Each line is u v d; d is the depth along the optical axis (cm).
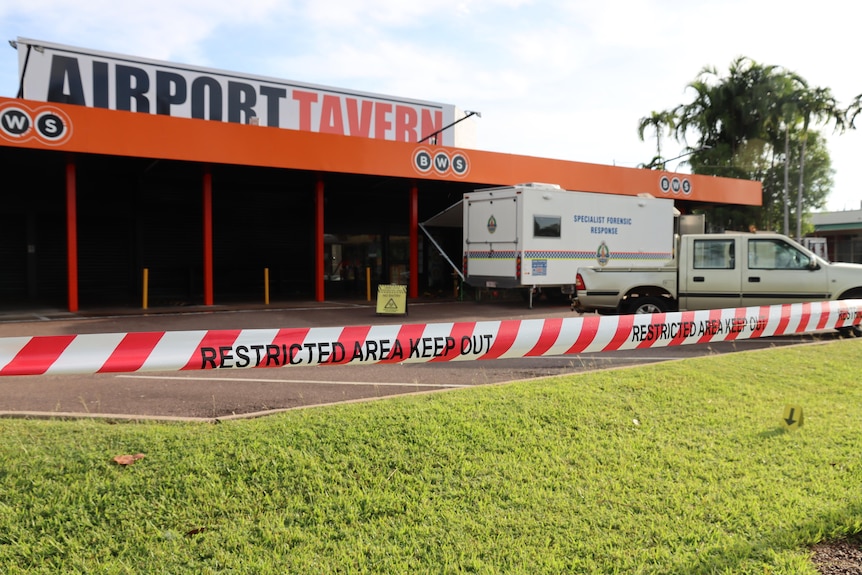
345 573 279
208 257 1623
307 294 2098
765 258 1041
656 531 314
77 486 361
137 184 1853
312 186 1995
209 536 312
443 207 2369
